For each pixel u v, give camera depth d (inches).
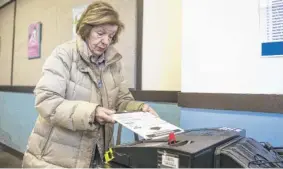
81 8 91.7
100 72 43.6
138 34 71.4
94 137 40.9
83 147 40.7
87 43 41.6
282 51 39.4
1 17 155.4
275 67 40.1
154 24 68.2
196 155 22.1
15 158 127.4
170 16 64.6
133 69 72.8
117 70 47.6
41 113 37.7
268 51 40.6
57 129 40.3
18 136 130.0
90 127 35.5
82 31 40.9
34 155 42.2
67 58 40.0
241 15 43.2
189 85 49.3
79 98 41.1
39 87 37.6
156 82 67.7
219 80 45.6
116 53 45.3
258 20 41.5
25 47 128.0
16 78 136.9
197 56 48.2
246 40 42.7
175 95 61.7
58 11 105.4
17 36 136.3
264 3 40.9
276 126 39.9
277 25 39.8
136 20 72.1
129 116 37.1
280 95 39.2
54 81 37.8
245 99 42.4
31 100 117.0
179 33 62.6
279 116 39.7
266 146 31.4
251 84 42.3
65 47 40.8
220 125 45.4
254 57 42.0
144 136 30.0
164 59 65.9
